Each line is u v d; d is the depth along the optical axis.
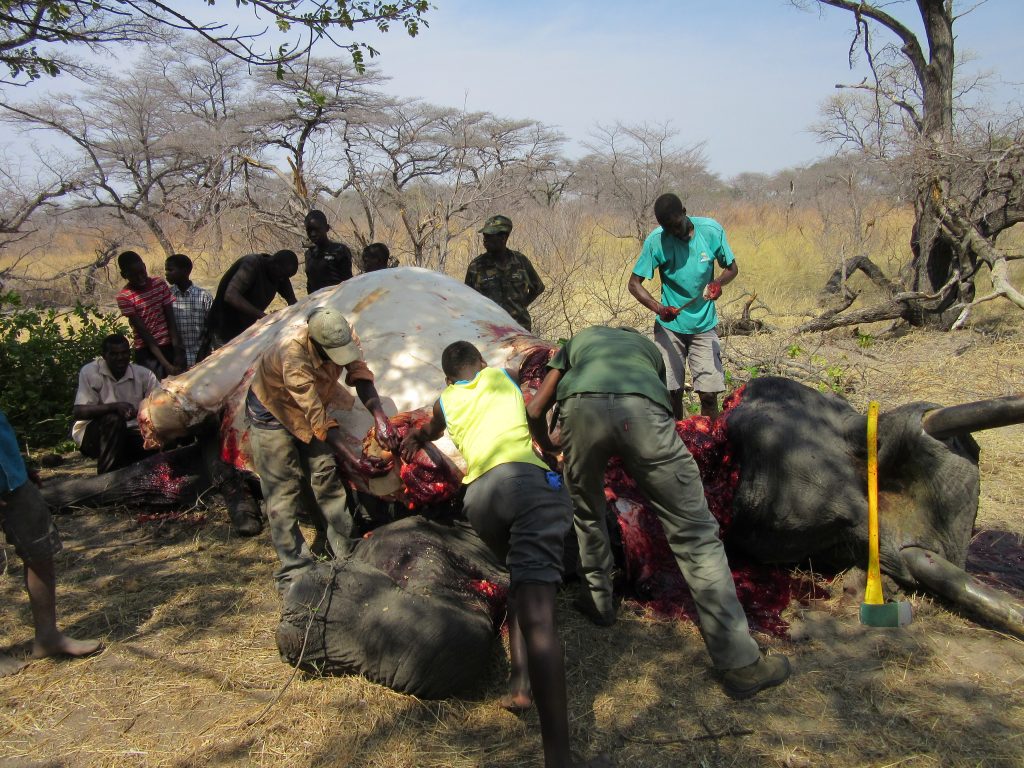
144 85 30.31
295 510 4.17
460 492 4.23
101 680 3.68
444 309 5.11
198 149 28.16
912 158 10.96
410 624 3.40
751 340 10.70
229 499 5.26
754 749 3.17
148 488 5.51
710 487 4.38
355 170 18.27
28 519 3.72
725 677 3.52
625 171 29.58
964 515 3.94
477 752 3.18
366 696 3.49
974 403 3.78
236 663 3.77
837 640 3.86
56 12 5.76
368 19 5.86
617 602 4.25
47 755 3.22
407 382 4.68
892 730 3.24
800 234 21.14
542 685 2.94
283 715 3.40
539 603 3.07
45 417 7.14
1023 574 4.45
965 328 11.04
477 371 3.62
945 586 3.90
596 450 3.54
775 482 4.18
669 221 5.88
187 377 5.30
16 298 8.15
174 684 3.64
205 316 7.51
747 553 4.44
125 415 5.83
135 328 6.98
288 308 5.59
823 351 10.23
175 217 26.53
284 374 3.93
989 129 10.56
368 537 4.12
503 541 3.41
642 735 3.27
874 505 3.89
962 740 3.17
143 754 3.21
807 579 4.36
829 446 4.19
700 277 6.05
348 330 3.95
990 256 10.48
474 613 3.57
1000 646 3.74
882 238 17.67
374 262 7.84
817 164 35.34
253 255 7.29
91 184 26.19
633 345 3.68
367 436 4.27
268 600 4.36
